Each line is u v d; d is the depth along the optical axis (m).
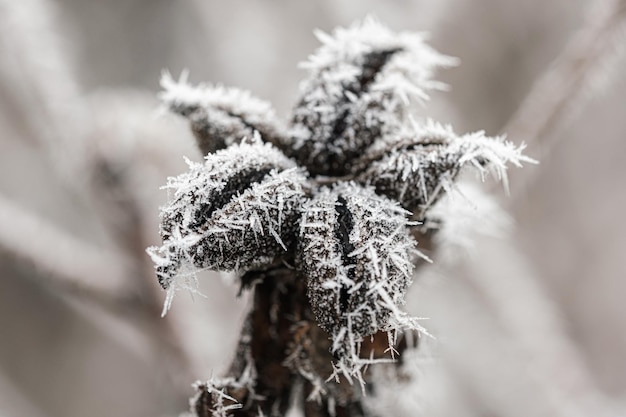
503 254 0.30
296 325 0.16
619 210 0.42
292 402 0.16
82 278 0.24
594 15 0.22
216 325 0.27
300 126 0.16
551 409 0.28
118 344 0.41
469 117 0.37
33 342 0.40
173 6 0.44
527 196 0.41
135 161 0.24
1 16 0.24
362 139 0.16
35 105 0.25
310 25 0.37
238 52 0.38
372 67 0.16
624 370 0.41
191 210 0.15
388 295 0.14
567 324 0.32
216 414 0.16
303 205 0.15
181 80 0.17
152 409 0.40
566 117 0.22
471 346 0.31
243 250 0.15
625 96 0.41
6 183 0.38
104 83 0.43
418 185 0.15
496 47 0.37
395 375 0.17
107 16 0.44
